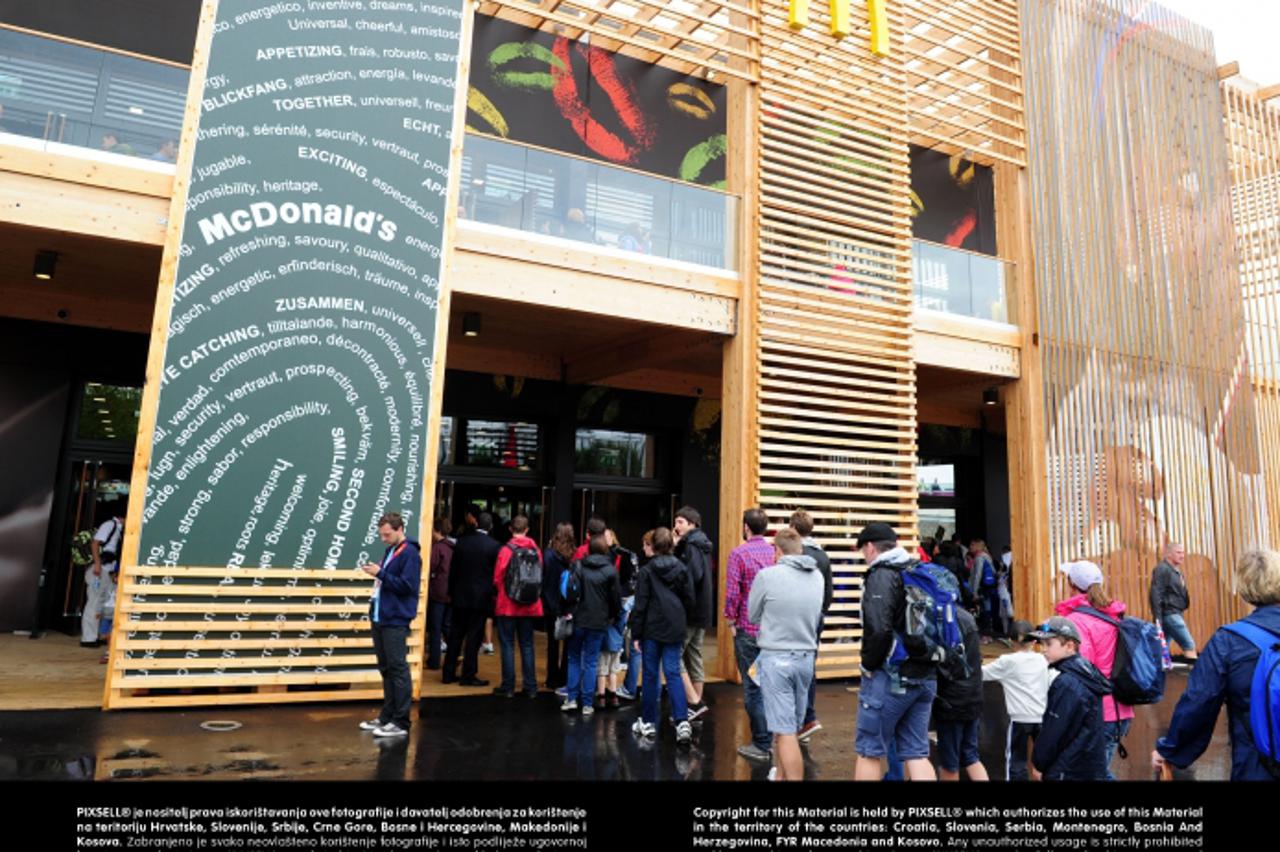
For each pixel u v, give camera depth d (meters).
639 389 13.09
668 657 6.06
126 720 6.01
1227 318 13.22
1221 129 13.84
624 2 9.95
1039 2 12.23
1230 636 2.76
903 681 4.11
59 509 9.77
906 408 10.22
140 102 7.11
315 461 7.05
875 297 10.49
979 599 13.10
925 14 11.32
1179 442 12.32
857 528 9.70
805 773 5.37
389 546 6.22
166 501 6.56
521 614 7.44
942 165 13.53
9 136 6.62
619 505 12.98
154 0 9.38
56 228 6.67
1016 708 4.73
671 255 9.30
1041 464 11.18
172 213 6.84
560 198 8.77
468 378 11.90
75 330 9.95
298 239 7.21
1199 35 13.90
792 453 11.01
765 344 9.46
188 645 6.50
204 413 6.75
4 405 9.48
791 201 10.42
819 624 4.92
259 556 6.78
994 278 11.56
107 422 10.23
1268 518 13.58
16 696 6.52
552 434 12.50
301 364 7.10
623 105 11.28
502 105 10.48
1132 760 6.09
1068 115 12.20
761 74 9.94
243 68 7.23
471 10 8.22
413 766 5.16
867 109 10.61
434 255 7.69
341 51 7.59
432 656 8.60
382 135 7.63
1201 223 13.21
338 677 6.93
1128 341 12.12
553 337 11.21
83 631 8.83
